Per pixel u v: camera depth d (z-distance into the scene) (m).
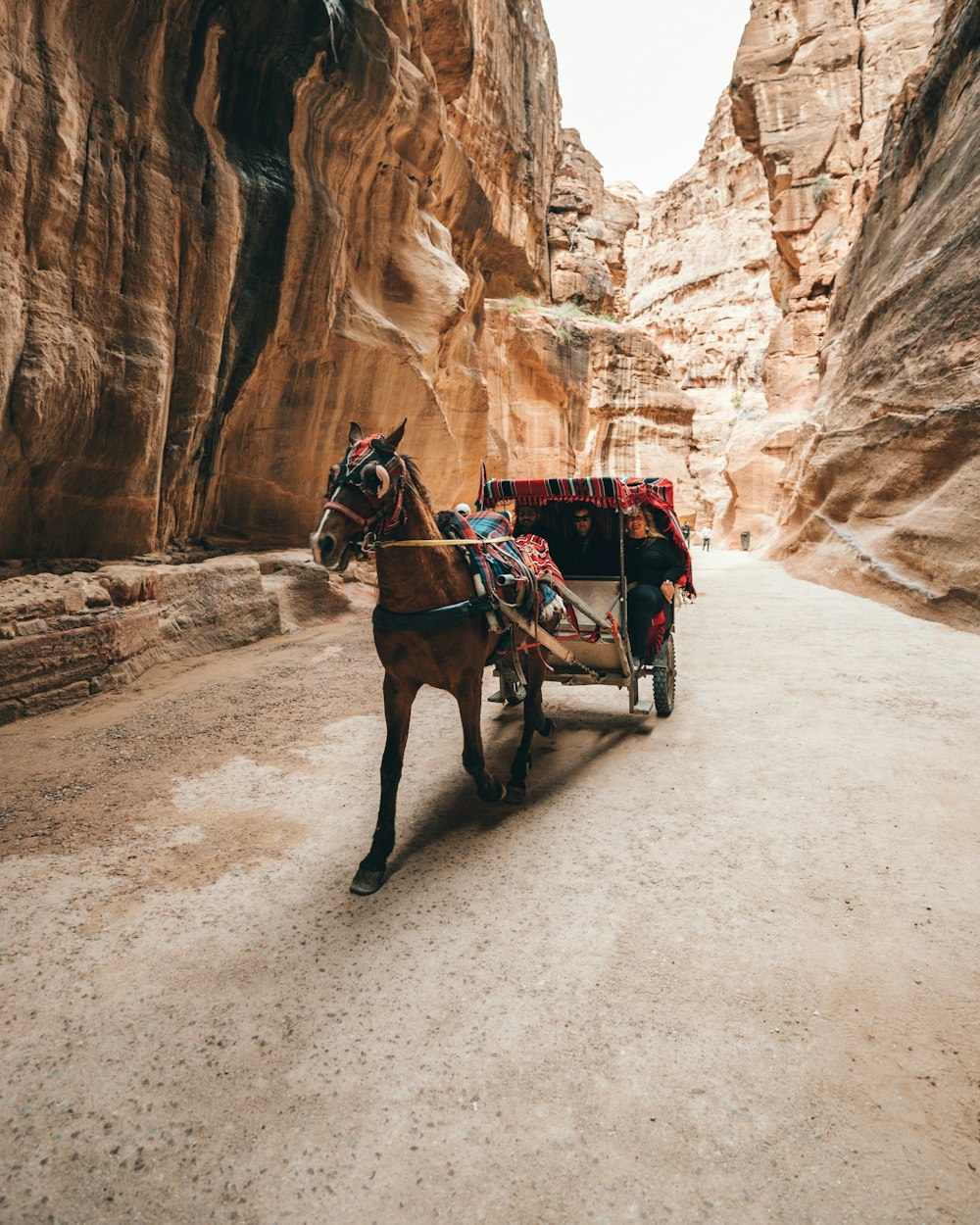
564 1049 2.19
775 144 33.72
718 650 8.05
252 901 3.10
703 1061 2.12
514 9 27.25
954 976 2.45
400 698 3.44
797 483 21.05
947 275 12.02
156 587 7.47
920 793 3.90
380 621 3.34
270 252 9.53
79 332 6.61
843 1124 1.90
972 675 6.29
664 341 69.00
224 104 8.84
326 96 10.30
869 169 32.31
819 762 4.41
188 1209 1.74
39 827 3.85
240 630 8.90
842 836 3.46
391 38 11.20
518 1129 1.92
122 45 7.08
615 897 3.02
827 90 33.06
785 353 35.50
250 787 4.39
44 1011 2.43
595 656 4.98
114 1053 2.24
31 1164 1.87
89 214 6.64
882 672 6.54
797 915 2.83
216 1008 2.43
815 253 33.81
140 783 4.46
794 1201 1.69
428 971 2.58
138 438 7.38
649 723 5.43
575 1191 1.74
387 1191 1.76
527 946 2.71
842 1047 2.16
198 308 8.31
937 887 2.99
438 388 16.42
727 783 4.18
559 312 32.09
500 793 3.97
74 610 6.26
